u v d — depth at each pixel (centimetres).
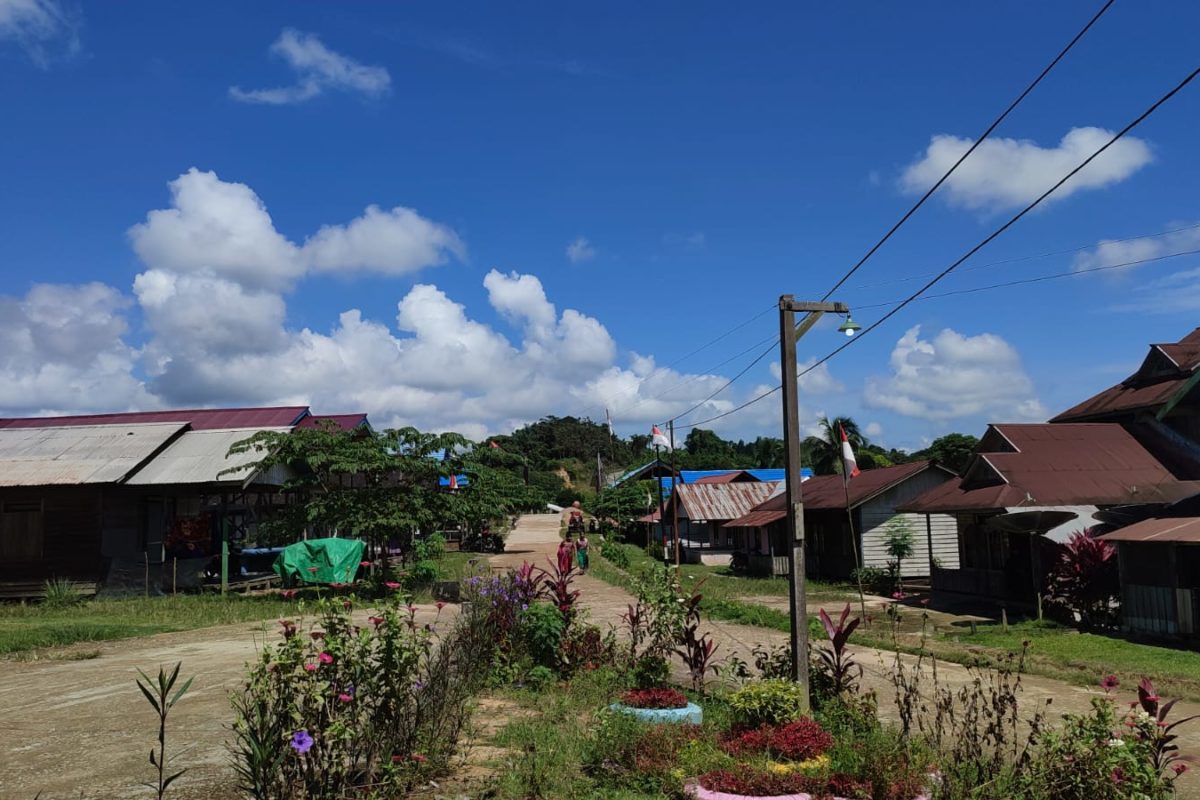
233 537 2922
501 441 11988
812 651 984
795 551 881
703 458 9156
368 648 567
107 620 1831
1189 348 2461
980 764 605
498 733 799
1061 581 1862
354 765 558
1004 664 1309
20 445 2594
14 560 2286
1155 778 529
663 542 4475
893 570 2717
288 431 2667
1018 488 2109
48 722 866
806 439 6944
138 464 2425
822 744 700
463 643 1005
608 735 730
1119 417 2548
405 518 2345
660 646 1029
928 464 2981
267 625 1720
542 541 5916
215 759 713
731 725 775
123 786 635
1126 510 2106
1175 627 1570
